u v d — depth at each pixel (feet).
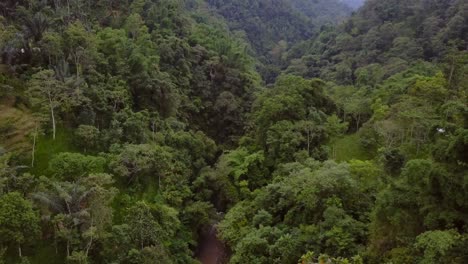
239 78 193.26
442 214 58.59
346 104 155.94
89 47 129.18
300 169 105.70
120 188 106.42
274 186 102.94
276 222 98.27
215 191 132.98
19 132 105.60
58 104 109.29
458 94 117.19
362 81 216.33
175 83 166.20
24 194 87.30
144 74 140.67
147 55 155.43
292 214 93.45
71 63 126.00
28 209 77.15
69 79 114.21
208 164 151.94
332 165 98.17
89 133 110.01
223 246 115.55
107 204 90.68
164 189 115.75
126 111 126.11
